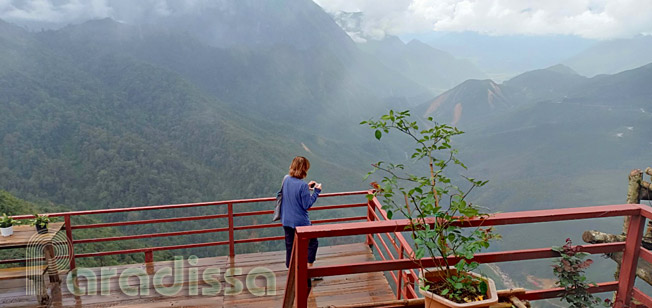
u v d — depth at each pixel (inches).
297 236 75.0
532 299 87.5
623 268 89.9
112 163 4554.6
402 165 79.3
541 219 80.5
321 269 79.0
